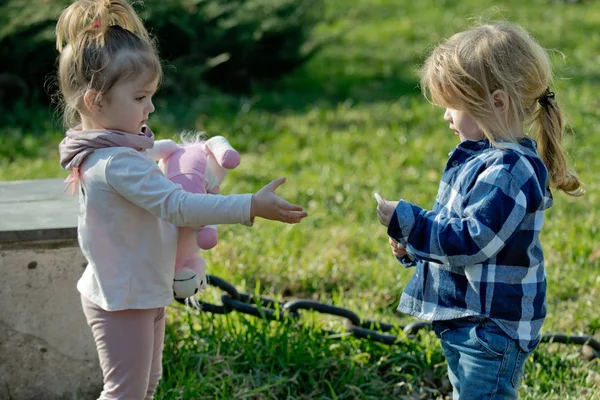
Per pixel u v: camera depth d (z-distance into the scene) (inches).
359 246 229.8
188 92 386.6
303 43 420.8
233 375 153.3
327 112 369.1
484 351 115.3
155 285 117.1
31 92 365.4
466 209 112.8
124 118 114.0
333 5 584.1
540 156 123.6
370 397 152.4
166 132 330.3
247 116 359.6
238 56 402.3
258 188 279.3
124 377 119.3
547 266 211.3
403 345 166.4
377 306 194.7
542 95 121.4
